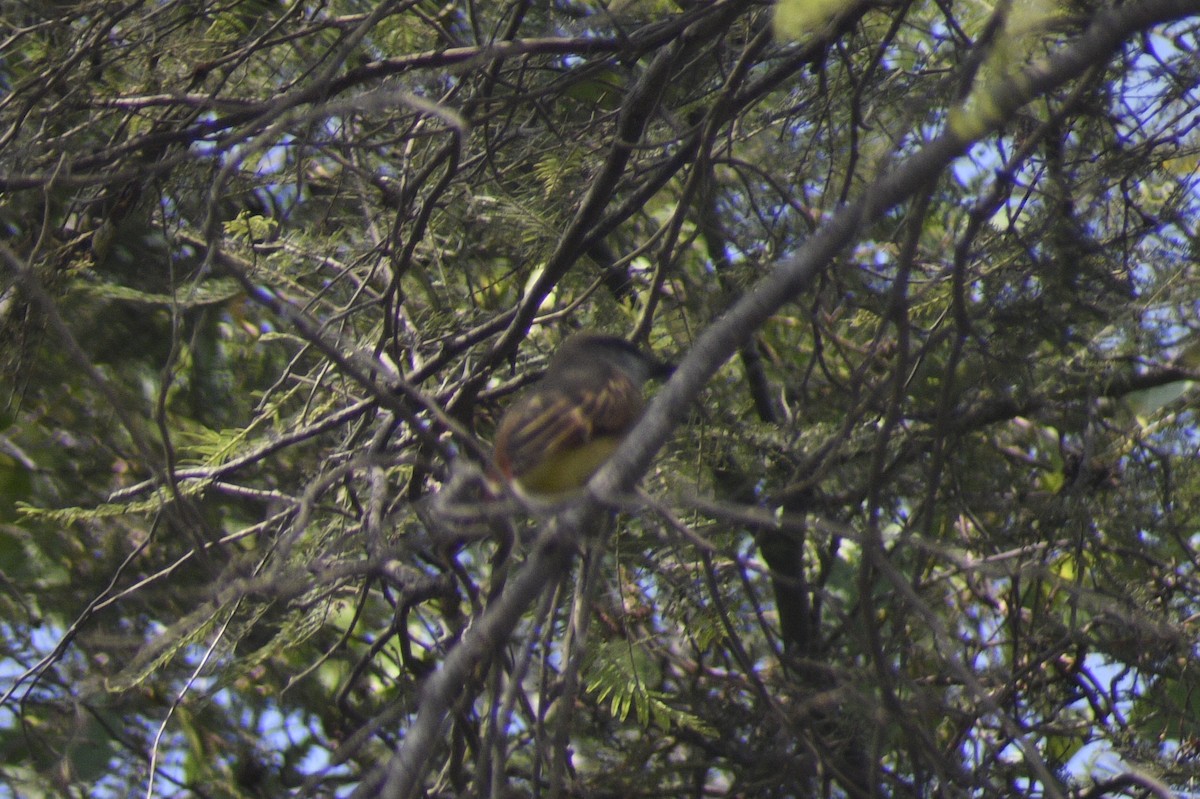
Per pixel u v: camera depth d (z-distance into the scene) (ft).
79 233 35.96
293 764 43.83
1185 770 31.60
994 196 26.40
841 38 31.73
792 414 36.24
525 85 35.55
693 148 32.04
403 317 38.11
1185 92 31.32
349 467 24.85
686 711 38.19
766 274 34.04
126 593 33.35
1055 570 36.88
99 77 33.81
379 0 33.86
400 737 41.65
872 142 36.04
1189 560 35.81
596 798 37.55
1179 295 32.58
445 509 22.16
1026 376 33.17
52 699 41.68
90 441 45.11
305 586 29.76
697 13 29.63
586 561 29.22
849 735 34.50
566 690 24.66
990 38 23.29
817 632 39.19
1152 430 35.60
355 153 37.58
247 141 32.73
